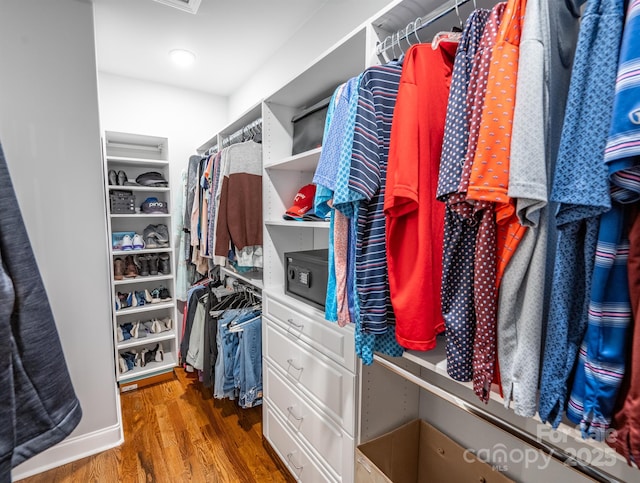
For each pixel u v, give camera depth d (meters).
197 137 3.05
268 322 1.66
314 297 1.36
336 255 0.96
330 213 1.11
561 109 0.59
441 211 0.76
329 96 1.57
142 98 2.79
